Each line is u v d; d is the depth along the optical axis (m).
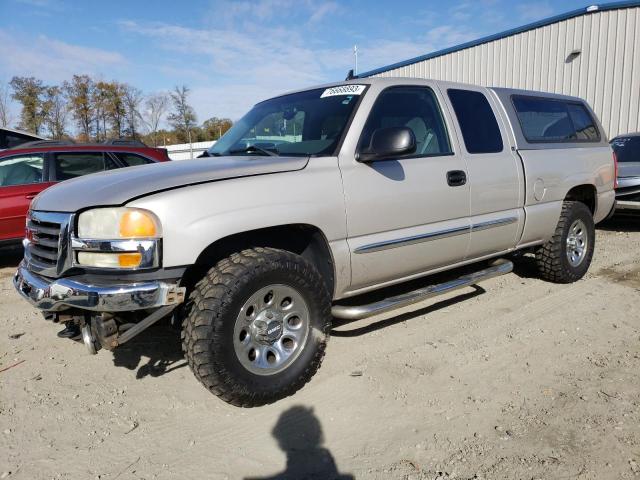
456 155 4.09
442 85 4.23
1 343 4.14
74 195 3.00
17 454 2.68
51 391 3.33
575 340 3.98
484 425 2.85
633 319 4.39
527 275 5.73
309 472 2.51
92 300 2.65
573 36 14.19
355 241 3.43
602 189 5.66
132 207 2.70
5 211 6.36
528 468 2.48
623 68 13.30
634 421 2.85
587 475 2.42
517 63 15.60
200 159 3.64
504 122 4.64
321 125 3.68
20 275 3.19
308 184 3.19
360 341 4.00
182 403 3.15
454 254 4.14
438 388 3.27
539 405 3.04
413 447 2.67
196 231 2.75
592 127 5.75
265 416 2.99
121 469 2.55
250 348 2.98
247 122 4.36
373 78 3.85
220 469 2.54
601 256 6.74
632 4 12.93
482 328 4.24
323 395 3.20
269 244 3.33
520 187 4.58
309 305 3.18
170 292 2.71
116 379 3.47
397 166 3.65
